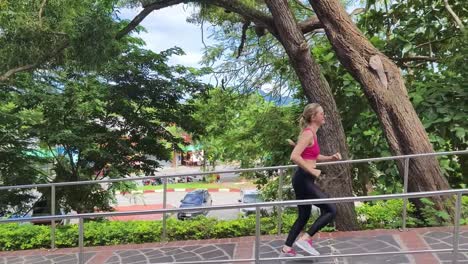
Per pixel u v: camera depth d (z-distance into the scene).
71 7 6.88
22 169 10.00
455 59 7.52
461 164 7.30
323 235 5.52
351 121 8.02
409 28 8.91
